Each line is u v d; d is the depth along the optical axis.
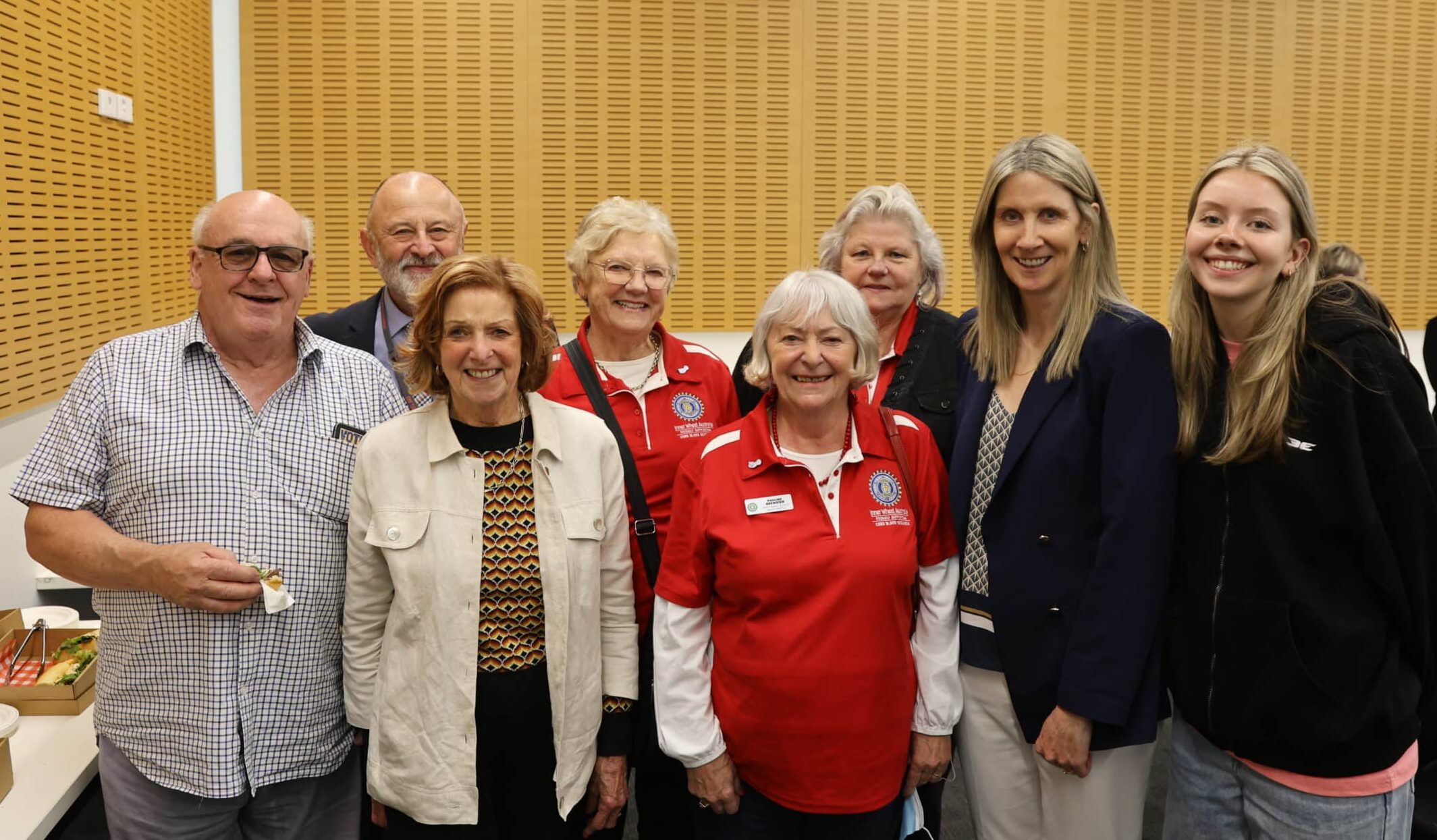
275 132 5.38
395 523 1.76
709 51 5.69
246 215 1.77
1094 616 1.76
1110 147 6.13
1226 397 1.74
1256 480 1.69
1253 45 6.23
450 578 1.74
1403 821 1.72
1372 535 1.61
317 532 1.83
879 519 1.84
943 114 5.93
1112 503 1.77
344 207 5.45
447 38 5.46
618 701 1.93
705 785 1.86
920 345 2.42
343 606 1.89
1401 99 6.47
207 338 1.82
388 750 1.77
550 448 1.81
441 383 1.80
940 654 1.92
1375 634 1.64
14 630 2.40
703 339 5.86
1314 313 1.68
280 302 1.81
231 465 1.77
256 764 1.77
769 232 5.84
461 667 1.74
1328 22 6.32
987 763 1.98
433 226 2.69
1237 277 1.70
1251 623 1.69
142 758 1.76
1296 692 1.66
